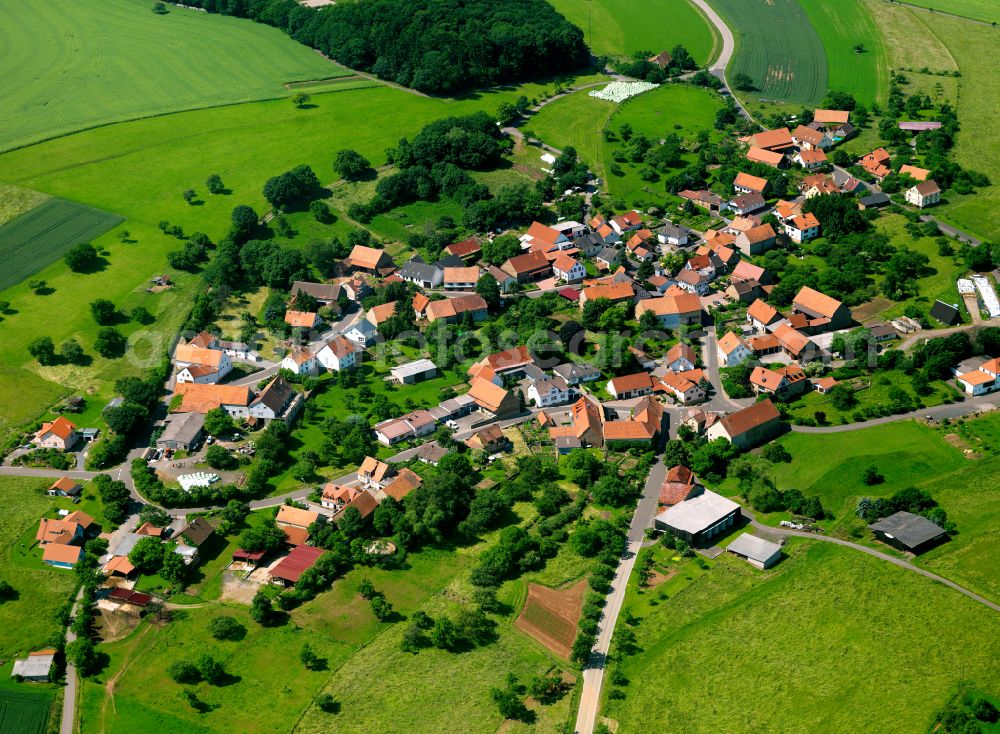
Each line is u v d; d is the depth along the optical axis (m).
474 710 175.75
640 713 174.62
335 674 184.62
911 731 167.50
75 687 185.88
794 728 170.25
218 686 183.38
